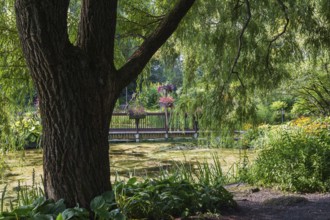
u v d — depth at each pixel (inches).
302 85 445.4
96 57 161.0
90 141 159.5
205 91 255.3
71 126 156.1
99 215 151.0
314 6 263.0
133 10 244.5
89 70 158.7
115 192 167.5
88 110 158.6
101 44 161.5
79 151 157.3
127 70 172.1
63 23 151.6
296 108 534.6
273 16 259.3
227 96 247.3
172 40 270.1
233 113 250.2
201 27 263.7
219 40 256.5
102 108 163.2
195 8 256.2
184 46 270.7
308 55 284.4
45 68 150.8
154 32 178.7
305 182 245.1
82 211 147.9
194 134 669.9
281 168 256.4
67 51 154.3
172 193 185.2
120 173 390.3
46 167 160.2
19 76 217.6
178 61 278.4
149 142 673.0
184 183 195.5
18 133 247.6
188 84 268.7
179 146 600.1
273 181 259.9
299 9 254.1
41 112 159.0
